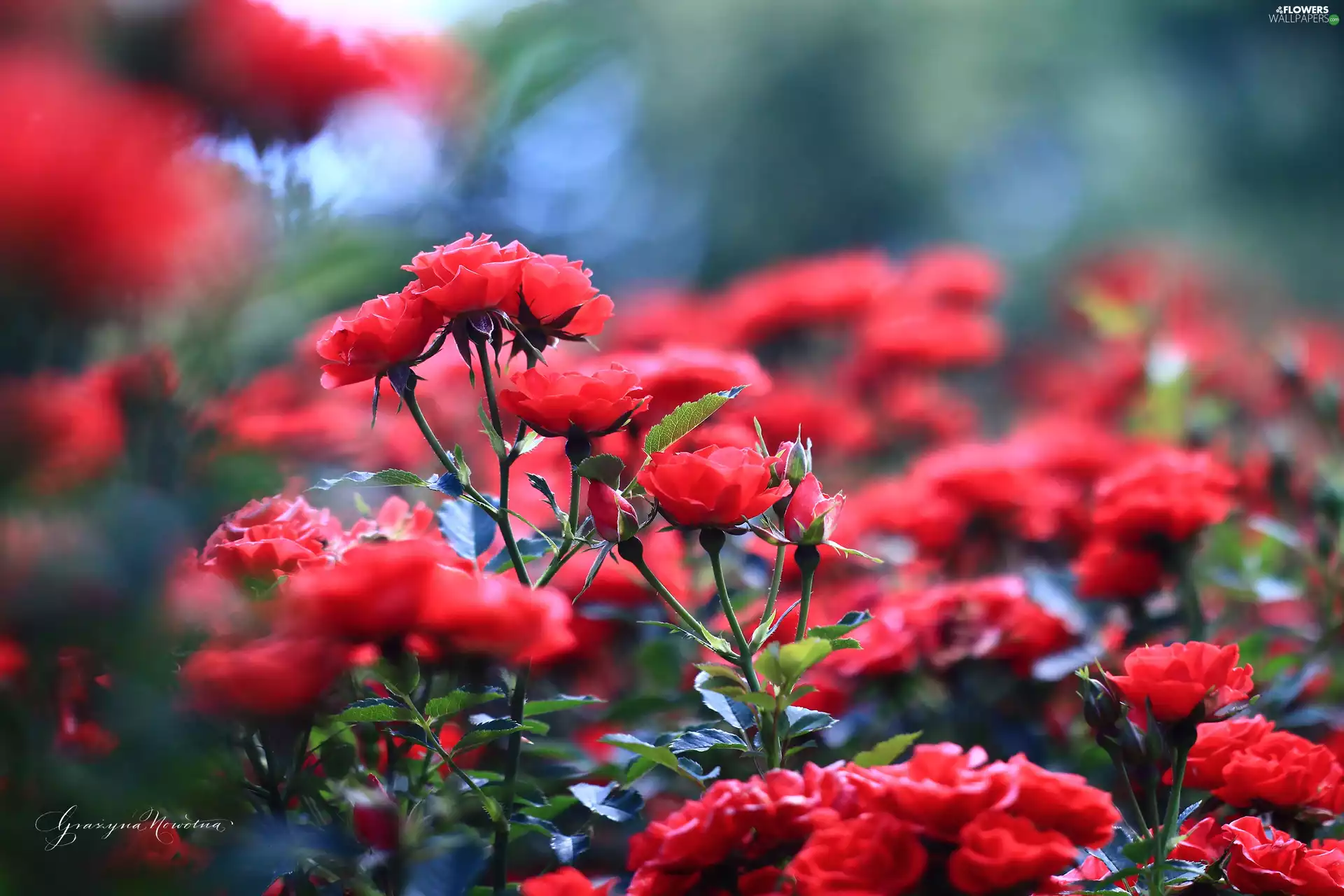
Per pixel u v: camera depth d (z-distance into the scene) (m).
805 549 1.40
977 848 1.30
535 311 1.40
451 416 1.69
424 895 1.37
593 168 6.64
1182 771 1.39
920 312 2.43
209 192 1.21
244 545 1.35
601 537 1.39
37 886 1.27
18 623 1.21
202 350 1.26
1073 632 1.59
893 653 1.57
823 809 1.33
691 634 1.40
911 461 2.22
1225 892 1.38
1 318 1.18
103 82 1.20
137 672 1.24
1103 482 1.64
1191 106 6.38
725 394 1.39
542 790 1.48
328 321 1.43
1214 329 2.54
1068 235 6.27
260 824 1.35
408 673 1.34
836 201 6.57
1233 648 1.39
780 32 6.71
